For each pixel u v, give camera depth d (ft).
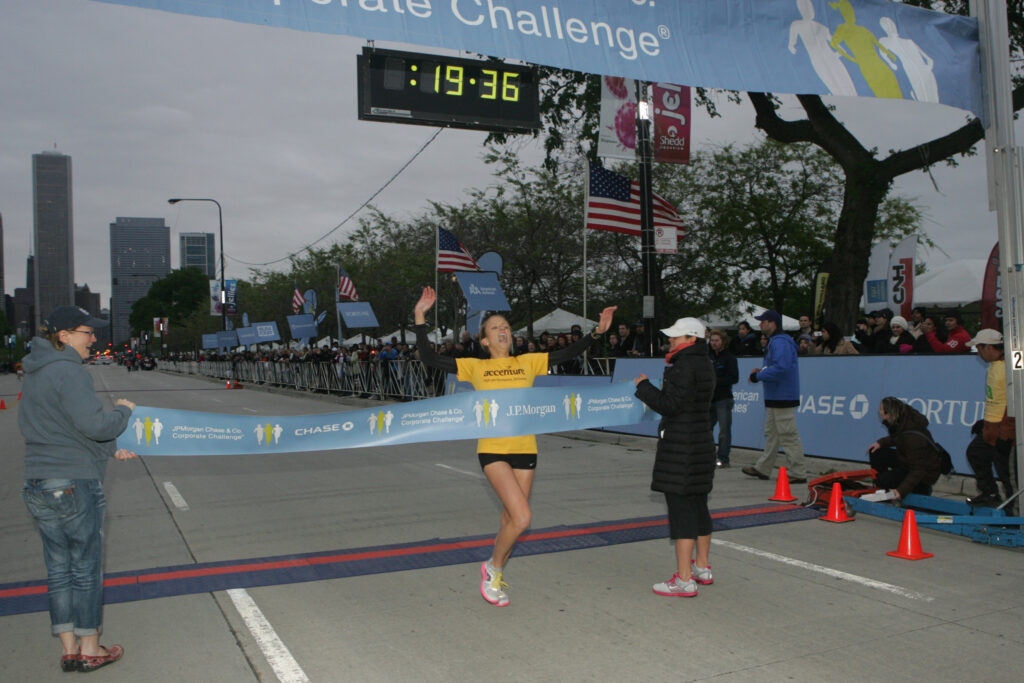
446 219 87.10
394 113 28.60
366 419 16.40
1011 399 20.38
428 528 22.16
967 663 12.43
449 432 15.88
